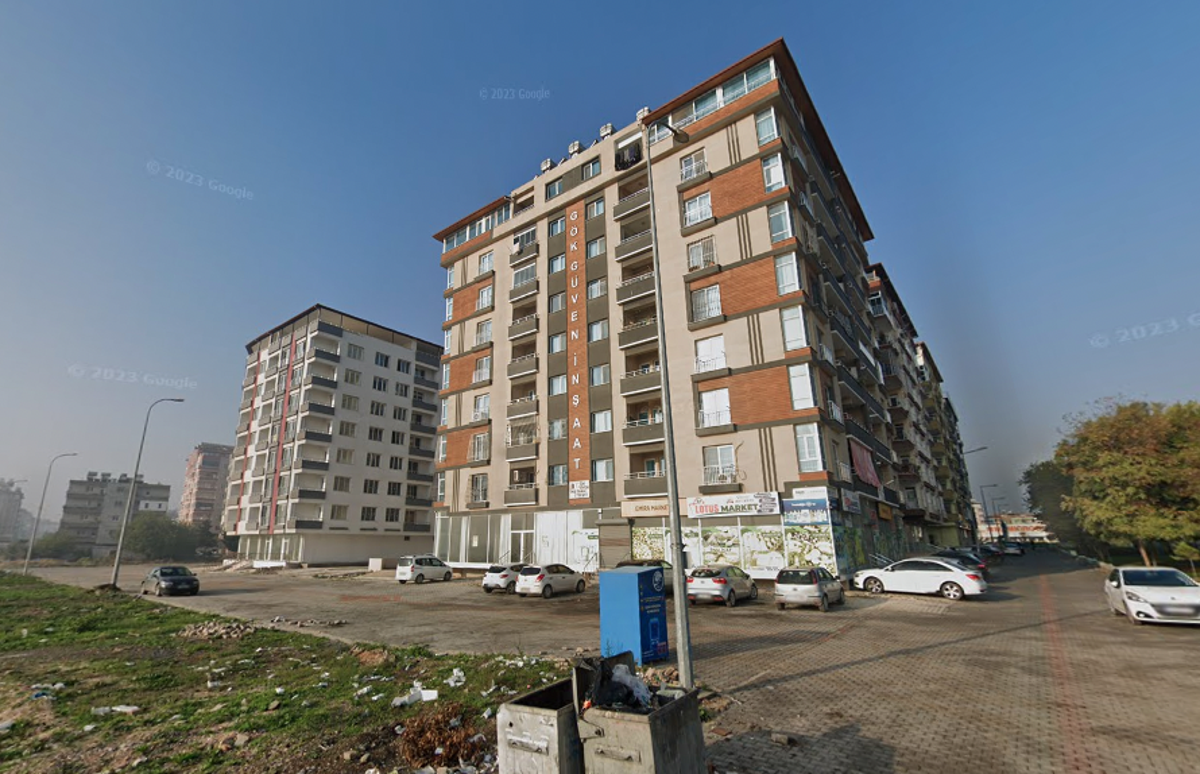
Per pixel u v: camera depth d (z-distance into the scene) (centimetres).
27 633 1370
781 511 2392
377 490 5669
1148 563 2677
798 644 1142
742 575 2016
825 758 556
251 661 1009
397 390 6100
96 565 6456
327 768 531
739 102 2898
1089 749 570
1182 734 603
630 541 2820
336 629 1395
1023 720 658
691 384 2777
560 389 3350
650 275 3044
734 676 876
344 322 5988
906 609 1691
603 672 463
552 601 2097
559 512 3156
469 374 3950
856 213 4281
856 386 3109
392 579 3500
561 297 3503
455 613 1734
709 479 2627
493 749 566
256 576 3959
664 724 404
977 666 927
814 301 2684
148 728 649
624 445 2958
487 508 3541
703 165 2991
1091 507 2759
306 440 5222
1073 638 1168
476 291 4094
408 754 541
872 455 3231
